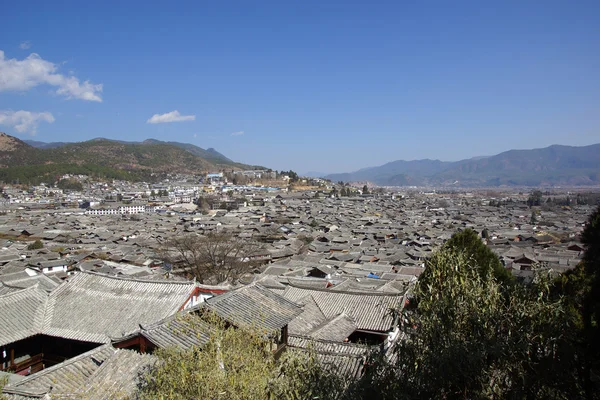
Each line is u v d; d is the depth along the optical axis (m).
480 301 9.82
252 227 110.56
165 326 16.20
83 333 21.52
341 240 92.44
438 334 9.05
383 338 25.20
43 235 99.50
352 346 20.06
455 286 10.44
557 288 13.73
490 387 8.16
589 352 10.95
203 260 48.69
